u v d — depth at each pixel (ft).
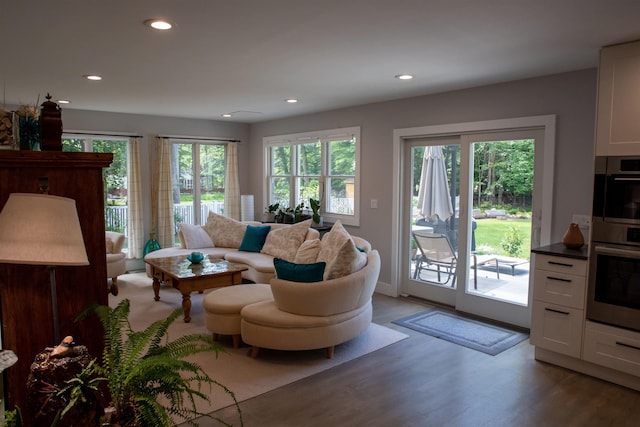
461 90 15.37
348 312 11.99
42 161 5.60
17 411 4.23
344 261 11.71
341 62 11.84
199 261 16.48
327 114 20.89
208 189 25.61
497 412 9.30
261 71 12.85
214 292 13.24
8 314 5.61
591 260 10.62
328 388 10.30
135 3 7.73
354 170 19.85
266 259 18.13
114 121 21.93
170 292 18.62
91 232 6.02
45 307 5.82
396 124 17.62
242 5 7.82
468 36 9.55
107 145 22.39
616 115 10.10
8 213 4.67
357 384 10.51
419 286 17.72
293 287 11.17
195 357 11.87
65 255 4.70
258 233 19.98
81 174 5.92
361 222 19.39
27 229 4.60
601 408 9.46
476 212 15.48
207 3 7.76
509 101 14.11
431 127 16.34
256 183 26.35
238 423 8.82
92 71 12.98
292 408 9.43
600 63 10.30
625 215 10.07
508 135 14.37
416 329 14.17
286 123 23.63
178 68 12.61
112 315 4.96
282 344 11.39
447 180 16.42
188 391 4.68
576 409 9.43
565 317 11.16
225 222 21.29
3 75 13.53
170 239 23.54
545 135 13.28
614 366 10.38
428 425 8.82
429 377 10.88
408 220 17.92
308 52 10.87
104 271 6.15
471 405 9.58
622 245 10.14
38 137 6.31
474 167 15.42
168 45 10.29
